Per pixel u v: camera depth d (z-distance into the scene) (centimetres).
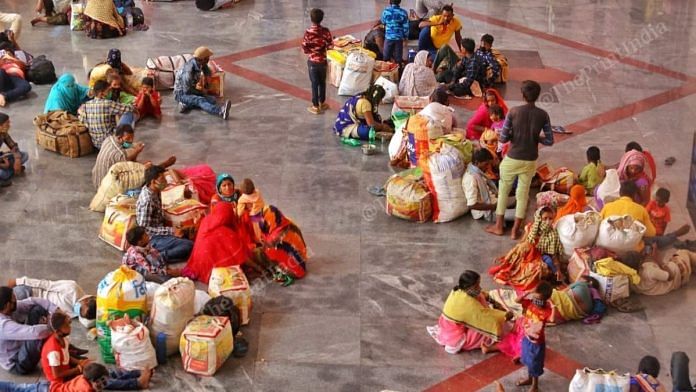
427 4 1557
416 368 758
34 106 1254
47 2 1587
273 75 1380
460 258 912
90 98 1210
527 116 900
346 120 1160
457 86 1312
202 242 852
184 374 743
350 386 737
